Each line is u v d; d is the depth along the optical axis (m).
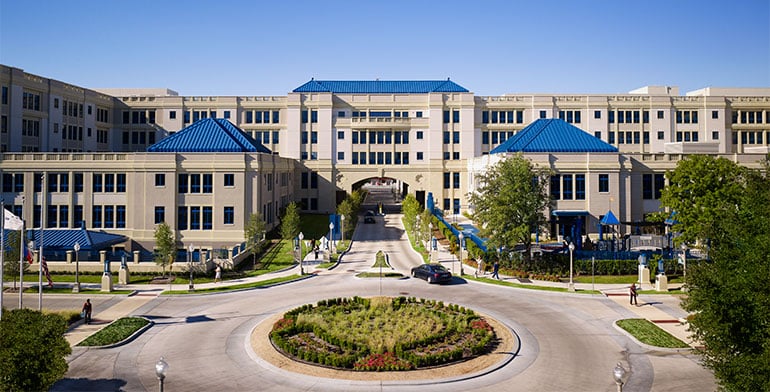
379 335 27.52
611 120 95.69
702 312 20.09
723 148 95.94
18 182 58.75
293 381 22.83
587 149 64.00
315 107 94.19
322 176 93.75
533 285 42.28
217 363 25.06
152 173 58.47
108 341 27.81
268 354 25.83
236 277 46.00
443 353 24.67
